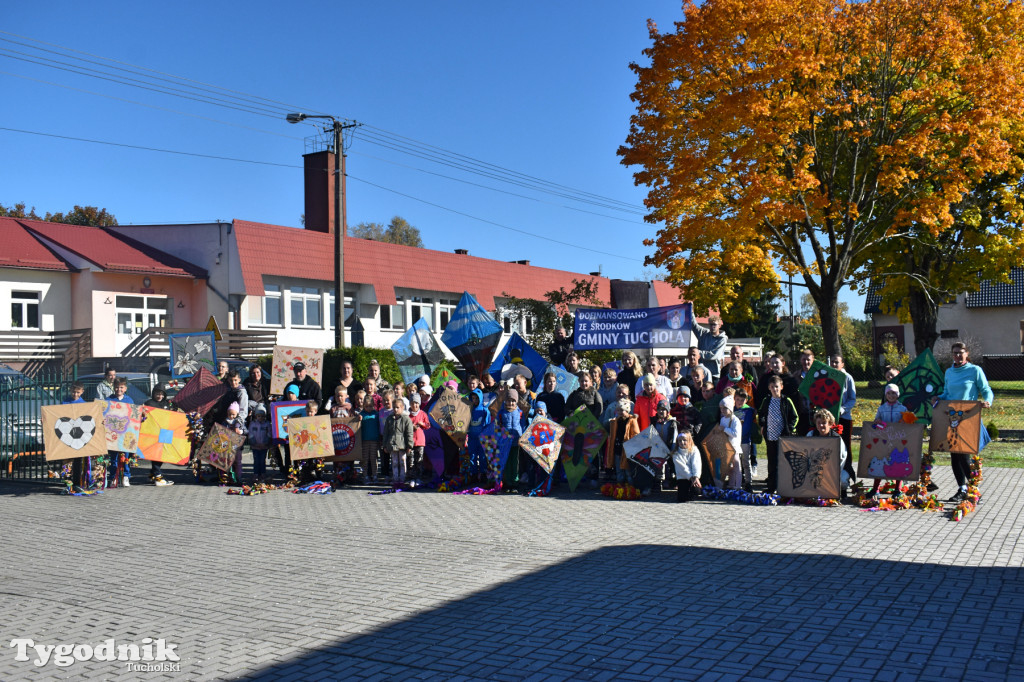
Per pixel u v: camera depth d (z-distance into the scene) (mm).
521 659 5559
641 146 22547
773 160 21188
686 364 15078
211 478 15023
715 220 21750
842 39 21109
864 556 8180
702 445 12250
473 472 13906
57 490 14172
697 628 6090
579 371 14273
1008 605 6410
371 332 38938
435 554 8828
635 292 54750
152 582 7941
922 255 28891
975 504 10781
